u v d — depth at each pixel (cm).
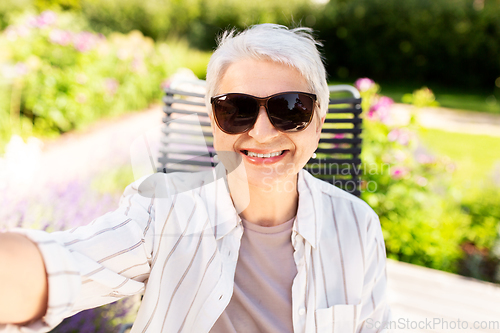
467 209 303
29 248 61
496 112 827
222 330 92
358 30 1105
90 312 155
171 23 1078
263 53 87
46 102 457
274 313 94
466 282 227
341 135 187
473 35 1038
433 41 1071
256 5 1095
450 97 988
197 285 90
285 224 98
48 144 432
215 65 94
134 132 443
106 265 77
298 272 95
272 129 88
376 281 104
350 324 98
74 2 788
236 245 95
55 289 61
